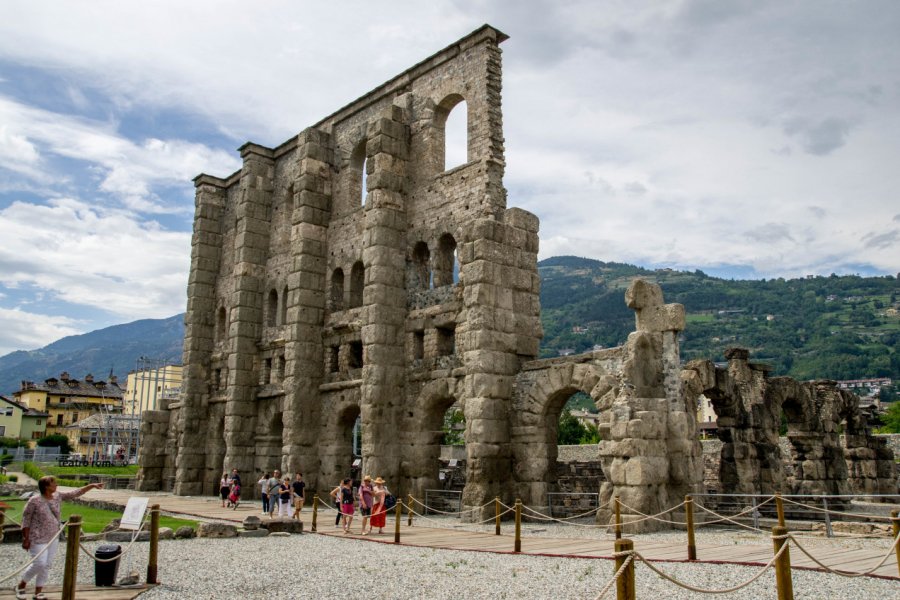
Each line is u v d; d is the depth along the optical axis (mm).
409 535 25734
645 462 25828
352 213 43594
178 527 28172
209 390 54719
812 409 37656
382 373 36781
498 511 25656
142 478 56969
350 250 43156
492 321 33031
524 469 31812
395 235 38719
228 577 17000
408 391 37406
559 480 35844
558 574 16516
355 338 41250
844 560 17203
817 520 30203
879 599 13000
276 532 26453
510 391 33094
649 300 29062
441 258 37688
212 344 55938
